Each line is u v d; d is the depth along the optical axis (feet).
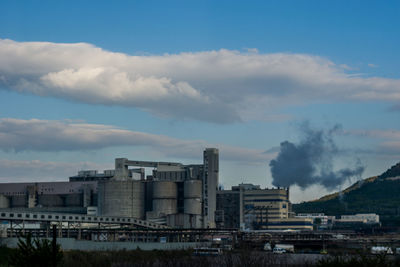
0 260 470.80
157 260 644.69
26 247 340.18
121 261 625.00
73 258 605.31
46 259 337.11
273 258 578.66
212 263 574.56
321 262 369.30
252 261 563.48
